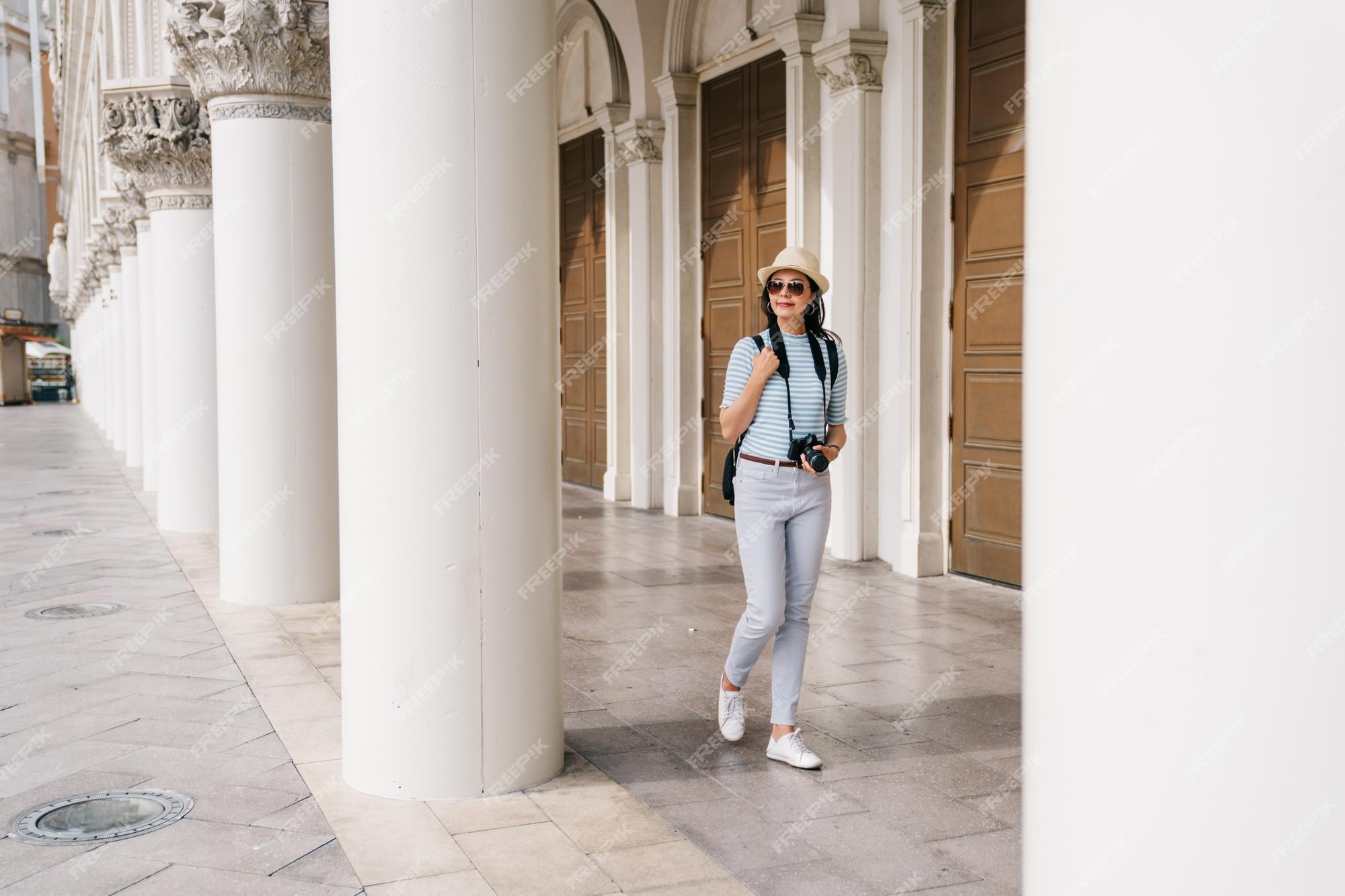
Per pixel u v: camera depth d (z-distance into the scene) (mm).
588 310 13953
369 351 3980
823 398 4297
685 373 11586
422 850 3592
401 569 3994
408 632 4004
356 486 4062
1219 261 1433
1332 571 1395
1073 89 1571
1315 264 1381
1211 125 1430
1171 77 1458
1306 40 1369
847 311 8680
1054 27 1604
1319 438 1391
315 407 7605
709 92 11102
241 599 7641
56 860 3535
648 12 11398
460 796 4035
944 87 7973
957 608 7125
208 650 6344
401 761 4035
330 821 3844
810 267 4270
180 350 11141
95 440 26875
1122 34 1506
